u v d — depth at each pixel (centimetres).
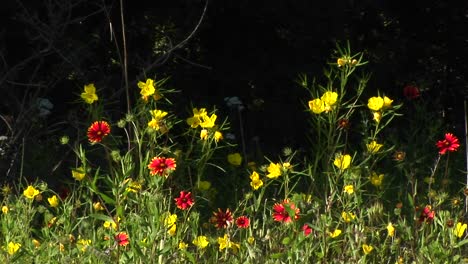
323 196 684
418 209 649
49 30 1185
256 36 1673
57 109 1443
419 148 1123
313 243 639
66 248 620
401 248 665
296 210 613
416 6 1866
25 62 1200
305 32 1662
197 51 1658
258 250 623
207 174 996
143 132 607
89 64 1520
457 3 1875
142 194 591
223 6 1612
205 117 633
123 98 1366
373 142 629
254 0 1616
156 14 1548
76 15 1430
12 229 653
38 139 1155
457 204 730
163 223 583
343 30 1662
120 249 605
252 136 1645
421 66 1850
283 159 1573
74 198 728
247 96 1673
